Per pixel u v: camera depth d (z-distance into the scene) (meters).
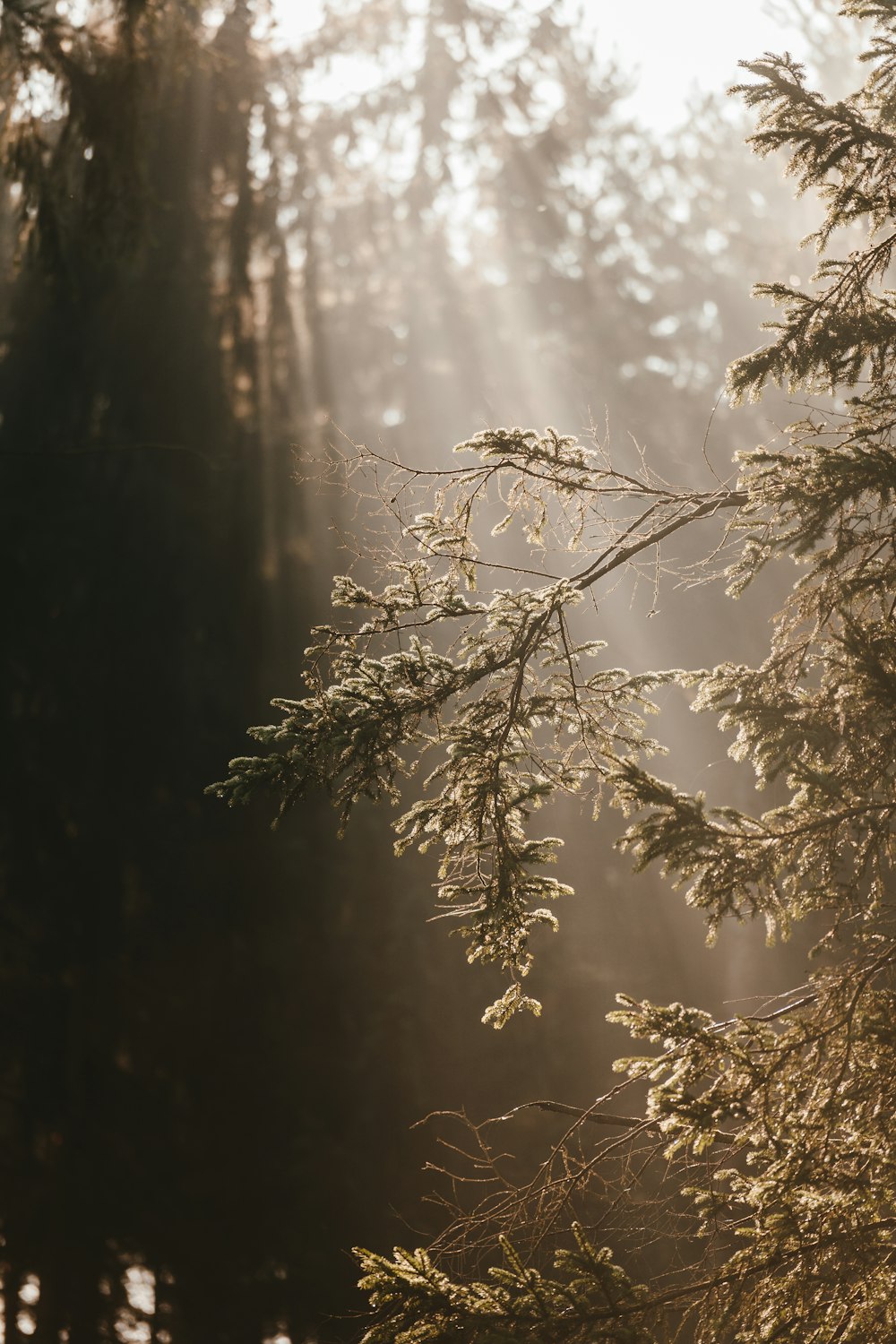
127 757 12.29
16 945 12.45
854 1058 3.54
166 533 11.98
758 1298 3.44
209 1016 12.47
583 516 4.34
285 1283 11.42
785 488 3.72
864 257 4.05
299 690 11.83
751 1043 3.69
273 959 12.35
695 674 3.98
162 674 12.20
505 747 4.07
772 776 3.61
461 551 4.39
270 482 11.74
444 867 4.08
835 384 3.96
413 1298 3.53
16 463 12.20
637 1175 4.02
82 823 12.40
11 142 7.41
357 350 15.30
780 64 4.08
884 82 4.14
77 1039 12.38
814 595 3.87
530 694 4.23
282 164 12.21
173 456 11.95
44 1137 12.61
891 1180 3.36
